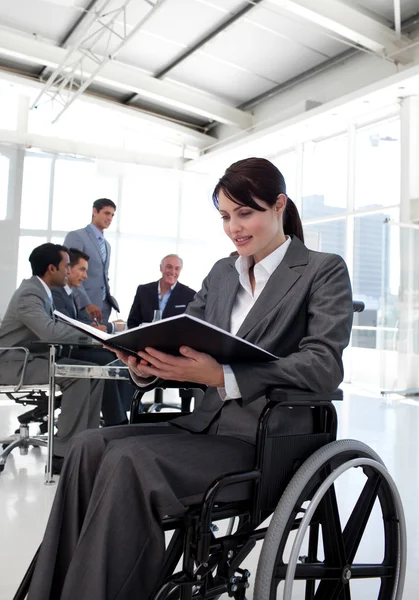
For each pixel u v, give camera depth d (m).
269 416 1.13
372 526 2.39
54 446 3.09
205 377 1.12
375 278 8.42
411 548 2.12
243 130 9.80
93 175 9.03
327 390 1.17
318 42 7.55
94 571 1.00
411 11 6.79
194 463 1.10
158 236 9.37
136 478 1.06
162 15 7.29
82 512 1.18
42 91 8.66
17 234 8.52
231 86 9.12
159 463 1.06
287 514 1.10
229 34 7.50
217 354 1.11
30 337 3.20
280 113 8.92
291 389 1.14
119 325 3.90
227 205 1.26
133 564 1.03
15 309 3.19
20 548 2.02
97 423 3.18
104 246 6.75
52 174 8.84
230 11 7.02
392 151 8.25
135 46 8.20
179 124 10.59
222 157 10.06
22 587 1.17
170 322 0.98
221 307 1.41
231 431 1.25
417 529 2.31
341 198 9.08
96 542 1.02
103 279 6.70
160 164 10.43
